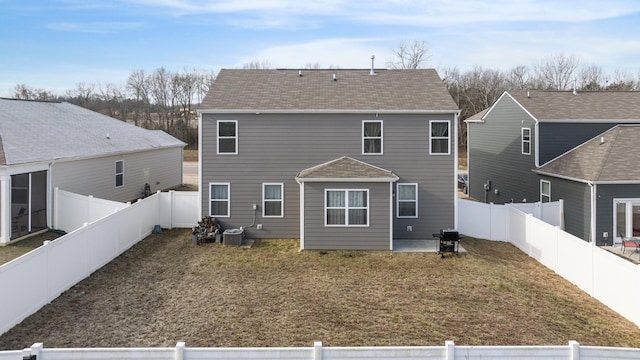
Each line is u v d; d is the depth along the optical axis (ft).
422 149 65.82
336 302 41.83
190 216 72.08
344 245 60.23
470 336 34.60
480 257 57.67
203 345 32.68
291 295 43.60
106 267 51.19
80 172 71.51
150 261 54.19
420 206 66.18
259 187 66.59
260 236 66.74
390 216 60.13
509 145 91.04
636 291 37.99
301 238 60.39
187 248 60.29
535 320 38.22
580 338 34.88
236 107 65.72
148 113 258.16
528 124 83.15
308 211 60.23
